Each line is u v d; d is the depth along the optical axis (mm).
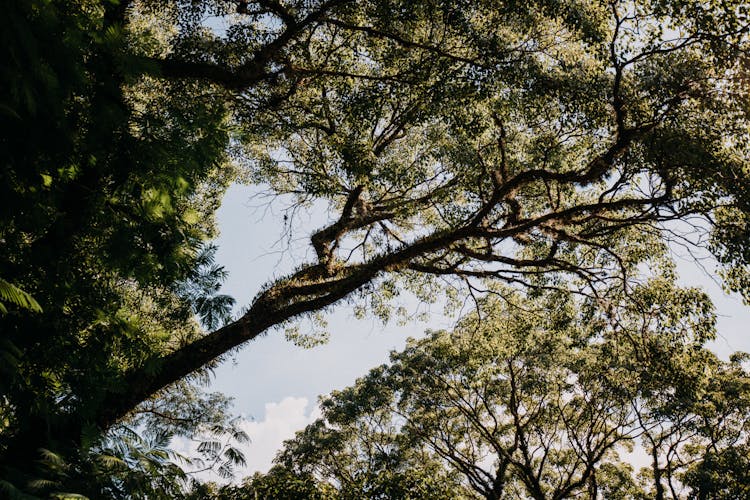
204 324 7160
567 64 9109
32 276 4773
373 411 20672
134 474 5117
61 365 4988
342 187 11844
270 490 9703
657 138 8523
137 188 4938
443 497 11055
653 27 8266
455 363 17578
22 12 3529
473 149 11297
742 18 7586
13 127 4000
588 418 19375
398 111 12078
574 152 11297
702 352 10477
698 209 8930
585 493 20672
